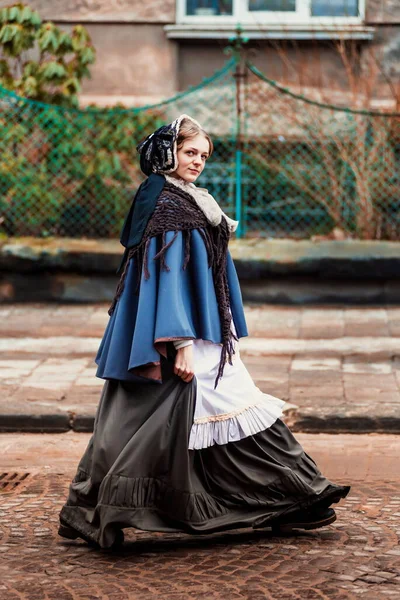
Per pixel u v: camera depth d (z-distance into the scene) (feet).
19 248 39.81
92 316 38.22
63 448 25.03
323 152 42.47
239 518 16.92
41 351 33.27
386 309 39.09
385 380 29.48
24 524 18.78
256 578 15.85
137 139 42.11
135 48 47.70
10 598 15.19
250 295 39.91
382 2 46.57
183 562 16.58
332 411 26.27
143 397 16.53
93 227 42.42
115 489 16.17
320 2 47.55
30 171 42.11
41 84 42.27
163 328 16.05
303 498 17.19
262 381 29.25
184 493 16.30
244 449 17.03
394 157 42.45
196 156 17.03
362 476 22.30
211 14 48.24
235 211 42.32
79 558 16.85
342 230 42.75
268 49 47.16
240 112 42.24
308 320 37.40
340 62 47.03
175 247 16.53
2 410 26.66
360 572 16.07
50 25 42.29
